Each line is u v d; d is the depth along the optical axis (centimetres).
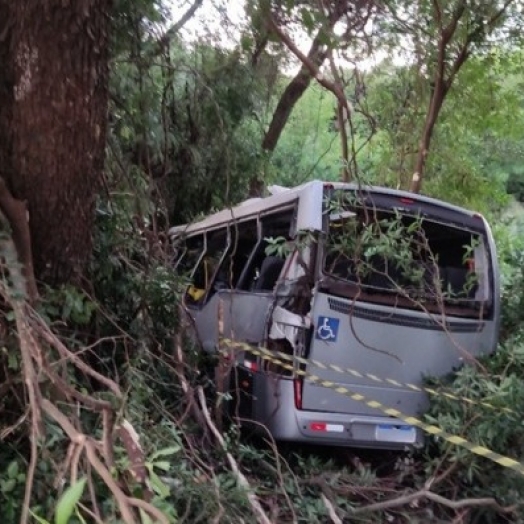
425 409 665
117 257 636
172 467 461
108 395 436
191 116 904
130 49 636
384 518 580
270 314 663
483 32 1106
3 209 472
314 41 643
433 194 1309
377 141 1265
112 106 652
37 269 506
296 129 1562
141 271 664
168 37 712
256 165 1073
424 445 657
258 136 1169
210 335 841
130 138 673
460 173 1322
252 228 829
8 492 390
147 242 688
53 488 384
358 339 650
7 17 483
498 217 1377
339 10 640
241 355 696
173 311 685
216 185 999
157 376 617
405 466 643
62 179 496
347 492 585
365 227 636
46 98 480
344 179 765
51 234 505
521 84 1272
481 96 1264
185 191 978
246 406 679
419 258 680
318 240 641
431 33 1104
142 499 311
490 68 1213
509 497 574
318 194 645
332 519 531
